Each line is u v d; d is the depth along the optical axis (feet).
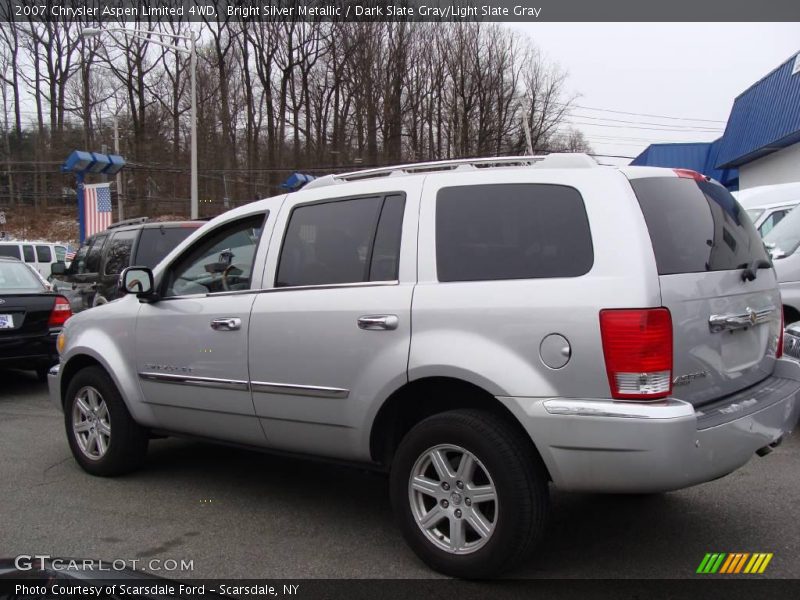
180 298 15.97
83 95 162.30
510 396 10.96
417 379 11.96
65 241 149.18
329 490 16.57
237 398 14.61
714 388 11.66
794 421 13.00
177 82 158.10
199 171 139.33
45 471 18.26
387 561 12.61
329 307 13.12
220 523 14.53
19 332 26.99
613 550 12.88
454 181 12.60
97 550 13.23
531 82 207.00
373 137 168.14
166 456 19.54
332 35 163.22
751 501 15.07
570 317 10.72
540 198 11.76
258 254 14.74
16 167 162.40
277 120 159.63
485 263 11.85
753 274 12.71
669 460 10.15
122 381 16.87
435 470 12.13
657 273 10.70
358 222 13.48
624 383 10.37
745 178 92.68
